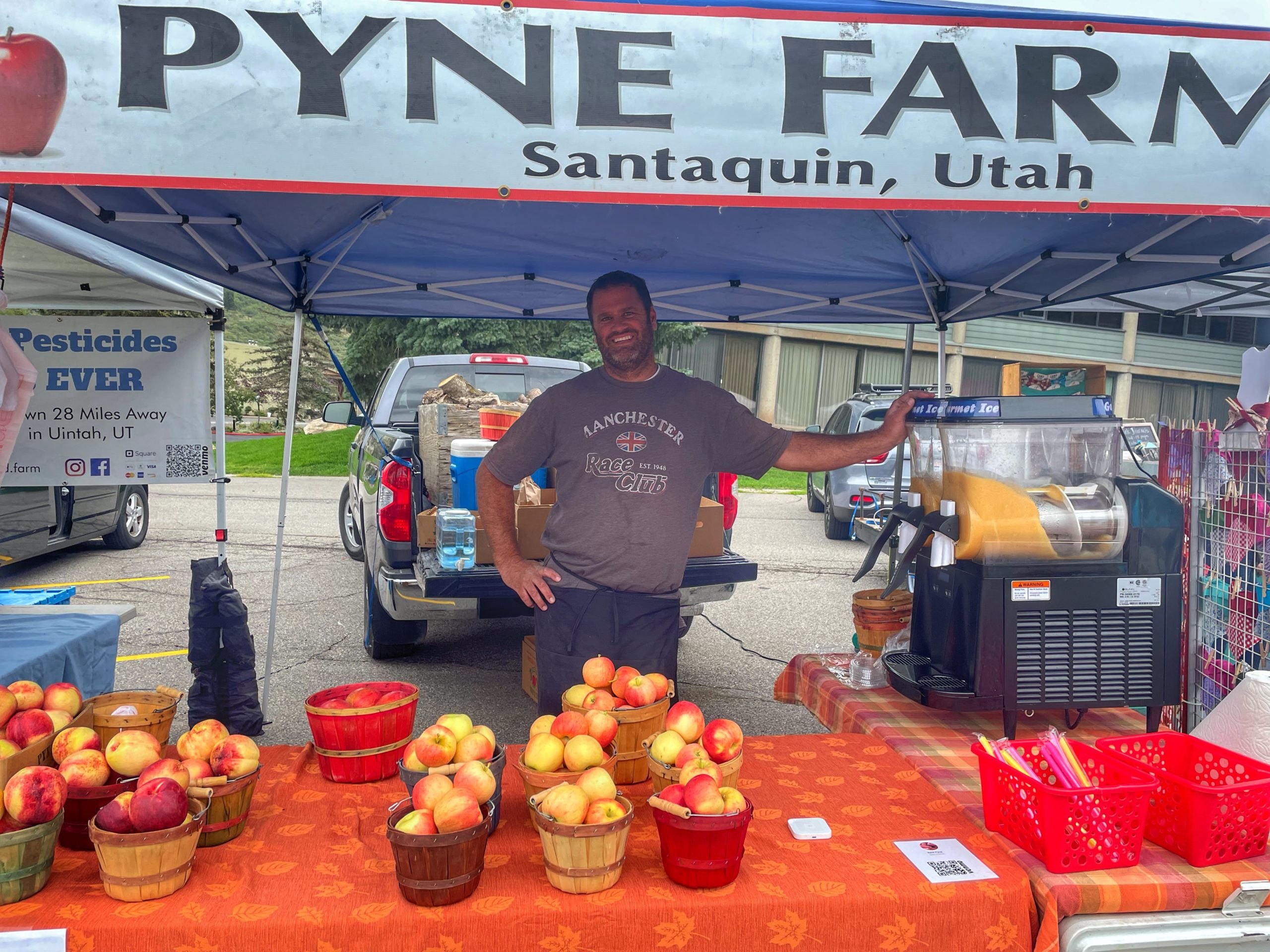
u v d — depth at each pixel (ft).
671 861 5.68
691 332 57.06
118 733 6.58
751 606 25.63
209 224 10.48
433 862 5.35
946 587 8.82
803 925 5.50
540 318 16.17
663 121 6.47
